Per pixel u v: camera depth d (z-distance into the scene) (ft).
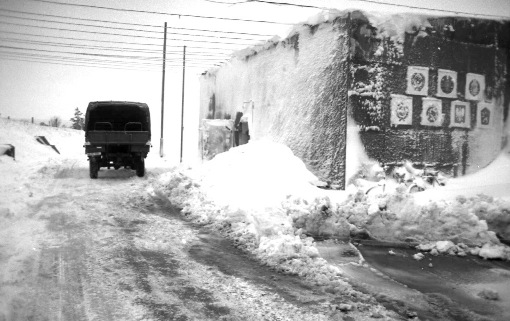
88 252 22.25
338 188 41.57
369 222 28.71
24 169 53.52
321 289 18.61
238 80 65.10
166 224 29.17
